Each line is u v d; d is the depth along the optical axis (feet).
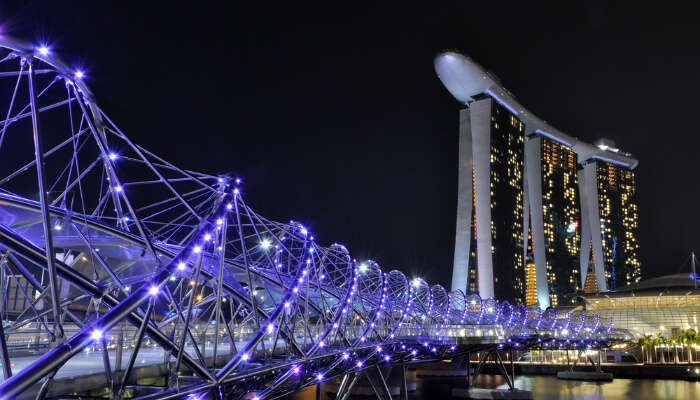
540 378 432.66
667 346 501.97
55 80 70.74
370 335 197.88
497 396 305.94
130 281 142.10
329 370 144.56
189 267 125.59
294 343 114.62
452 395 318.65
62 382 74.54
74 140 80.74
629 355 516.32
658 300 633.20
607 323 624.18
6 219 112.16
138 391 92.22
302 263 120.78
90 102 81.10
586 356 481.05
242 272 161.68
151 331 71.56
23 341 120.57
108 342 136.77
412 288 231.50
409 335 221.25
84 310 160.25
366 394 312.09
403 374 246.06
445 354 257.75
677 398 313.94
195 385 77.71
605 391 345.51
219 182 97.09
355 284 158.10
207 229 81.66
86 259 142.82
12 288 169.58
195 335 156.87
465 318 322.14
